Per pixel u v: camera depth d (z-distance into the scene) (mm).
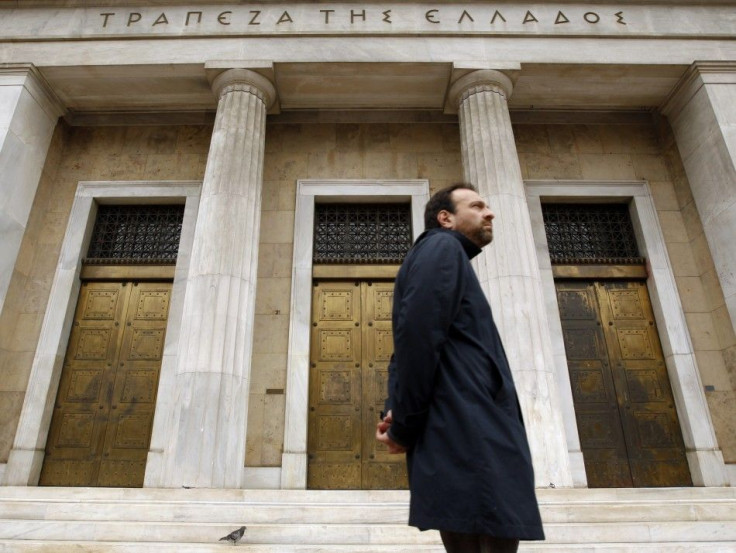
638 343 9852
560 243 10719
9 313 9180
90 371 9469
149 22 9852
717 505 5434
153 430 8719
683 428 9117
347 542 4781
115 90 10320
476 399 1607
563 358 9438
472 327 1777
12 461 8477
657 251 10227
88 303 9961
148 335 9742
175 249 10477
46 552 4414
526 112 11344
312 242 10281
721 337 9359
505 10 10008
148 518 5301
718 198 9297
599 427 9250
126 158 10938
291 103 10734
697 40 9930
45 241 10133
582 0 10102
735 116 9281
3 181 8844
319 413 9211
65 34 9758
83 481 8742
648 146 11203
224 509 5395
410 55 9555
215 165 8641
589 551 4422
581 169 11000
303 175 10836
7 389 9016
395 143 11180
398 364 1615
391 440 1688
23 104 9383
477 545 1591
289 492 5984
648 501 5715
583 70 9812
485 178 8688
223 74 9492
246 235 8289
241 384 7398
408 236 10734
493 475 1478
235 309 7660
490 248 8141
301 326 9531
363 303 10023
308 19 9852
